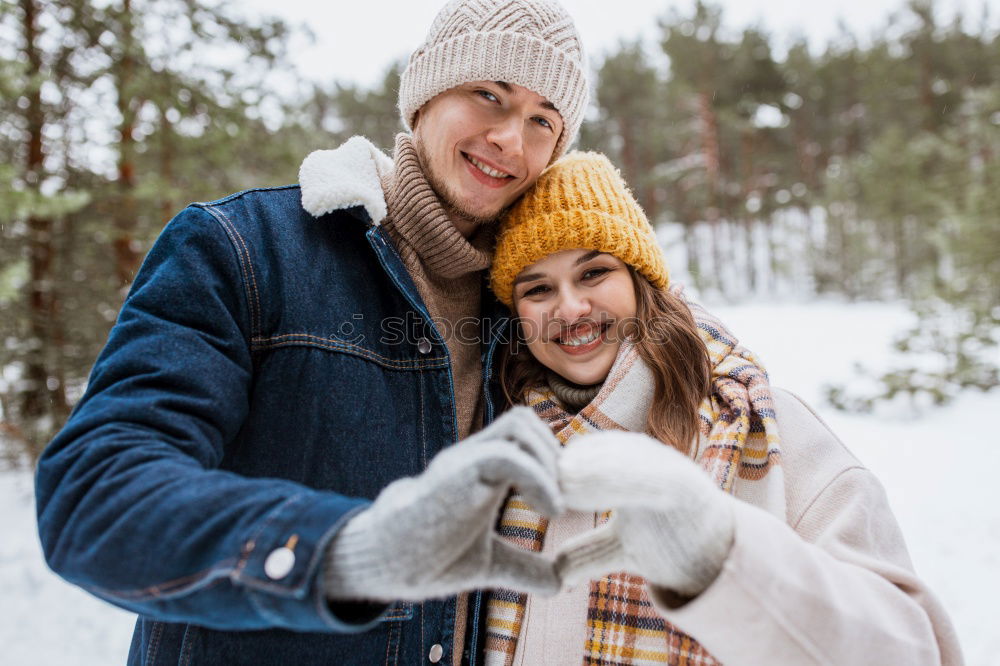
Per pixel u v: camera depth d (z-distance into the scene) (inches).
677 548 27.9
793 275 916.6
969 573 165.8
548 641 47.1
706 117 871.1
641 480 25.6
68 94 237.9
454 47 48.4
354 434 41.1
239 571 24.2
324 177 44.9
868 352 465.1
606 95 964.0
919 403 339.6
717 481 44.1
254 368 39.8
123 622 156.6
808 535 43.1
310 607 24.0
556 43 49.9
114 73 236.1
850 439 291.7
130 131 243.4
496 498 24.2
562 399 55.5
